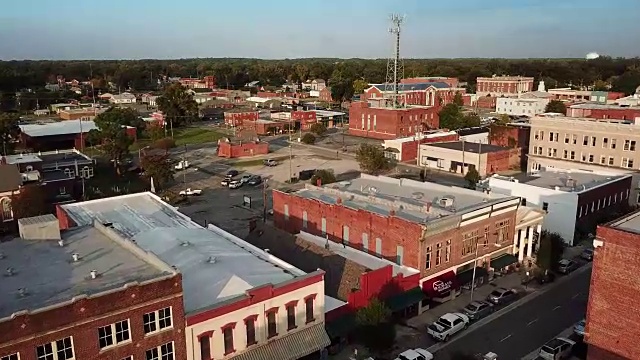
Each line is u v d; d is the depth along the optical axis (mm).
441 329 42594
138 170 107000
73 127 139000
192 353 31984
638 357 32500
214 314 32250
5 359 25688
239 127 162750
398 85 188875
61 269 33188
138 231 49438
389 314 39844
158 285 30047
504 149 108125
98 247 37219
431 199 57062
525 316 46875
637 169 84750
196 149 135500
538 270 55438
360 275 43406
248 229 70812
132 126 146625
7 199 71062
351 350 41125
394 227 48938
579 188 67812
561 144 94875
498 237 55000
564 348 39906
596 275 33812
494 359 37969
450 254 49812
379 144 134875
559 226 66438
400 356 38625
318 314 37469
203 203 85125
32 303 28312
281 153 127688
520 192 70062
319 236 56812
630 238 31734
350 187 63875
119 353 29188
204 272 37688
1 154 109125
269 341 35000
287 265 40156
